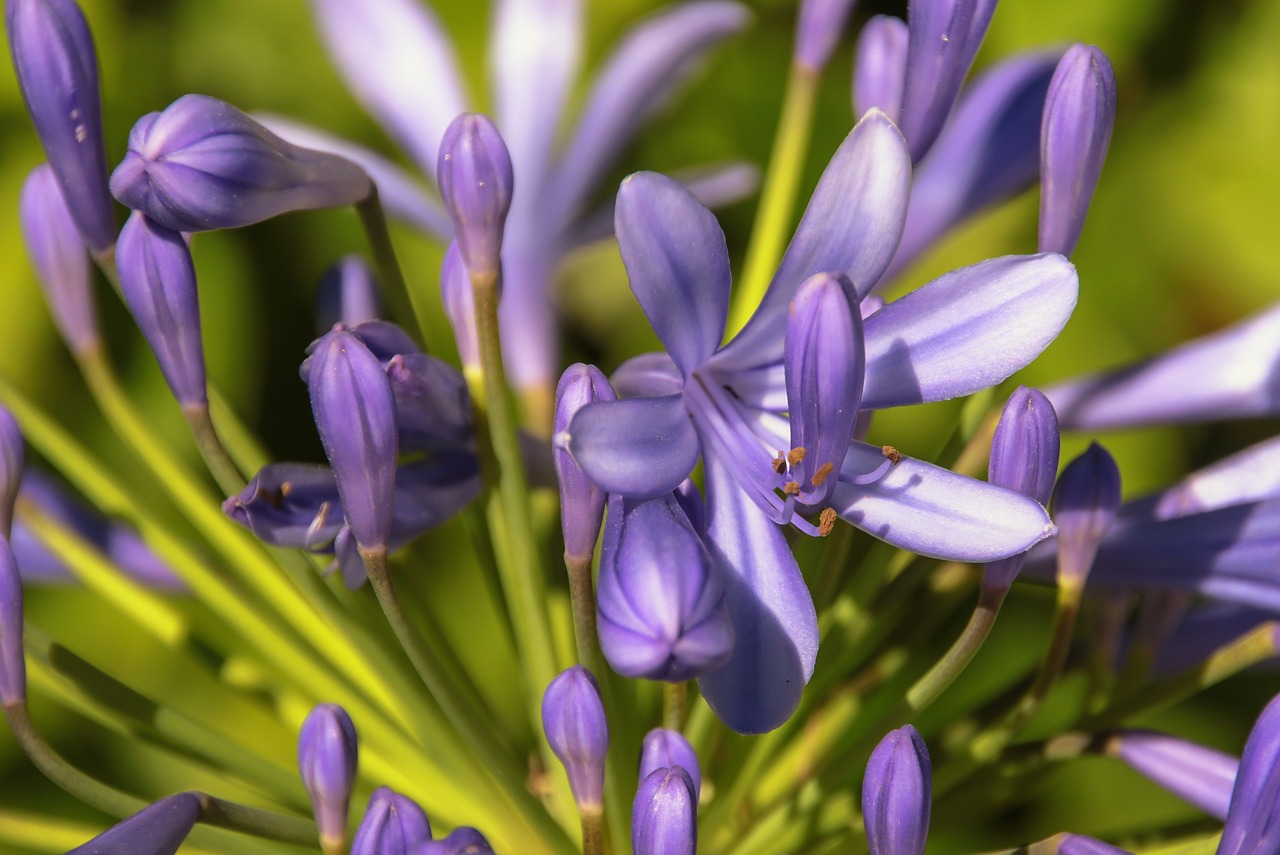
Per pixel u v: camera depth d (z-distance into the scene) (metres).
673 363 0.36
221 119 0.36
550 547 0.39
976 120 0.42
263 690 0.40
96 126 0.37
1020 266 0.36
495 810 0.38
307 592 0.37
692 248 0.35
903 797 0.35
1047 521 0.35
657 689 0.40
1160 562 0.38
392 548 0.37
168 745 0.39
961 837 0.48
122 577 0.40
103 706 0.38
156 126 0.36
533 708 0.39
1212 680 0.38
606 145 0.44
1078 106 0.37
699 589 0.35
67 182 0.37
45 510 0.41
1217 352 0.41
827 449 0.36
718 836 0.39
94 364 0.40
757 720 0.36
